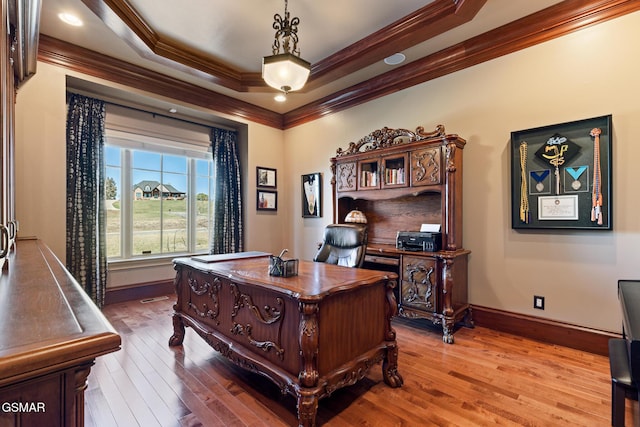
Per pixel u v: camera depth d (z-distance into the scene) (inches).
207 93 164.1
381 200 152.7
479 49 117.9
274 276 77.5
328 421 66.2
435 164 121.5
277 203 202.8
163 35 119.3
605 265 95.2
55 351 20.3
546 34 104.5
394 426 64.7
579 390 77.2
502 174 114.8
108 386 79.0
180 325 104.3
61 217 122.3
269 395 75.9
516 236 112.1
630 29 91.1
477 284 121.0
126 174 157.9
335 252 108.3
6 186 60.4
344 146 169.3
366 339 75.6
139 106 156.9
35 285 36.8
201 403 72.4
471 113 122.1
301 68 91.2
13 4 64.8
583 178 97.7
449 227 117.6
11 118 77.9
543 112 105.8
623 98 92.0
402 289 122.5
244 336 77.6
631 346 47.6
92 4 93.5
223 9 103.3
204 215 188.2
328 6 101.5
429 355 97.2
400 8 102.8
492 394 75.9
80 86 134.8
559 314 103.6
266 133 197.2
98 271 140.2
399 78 141.9
